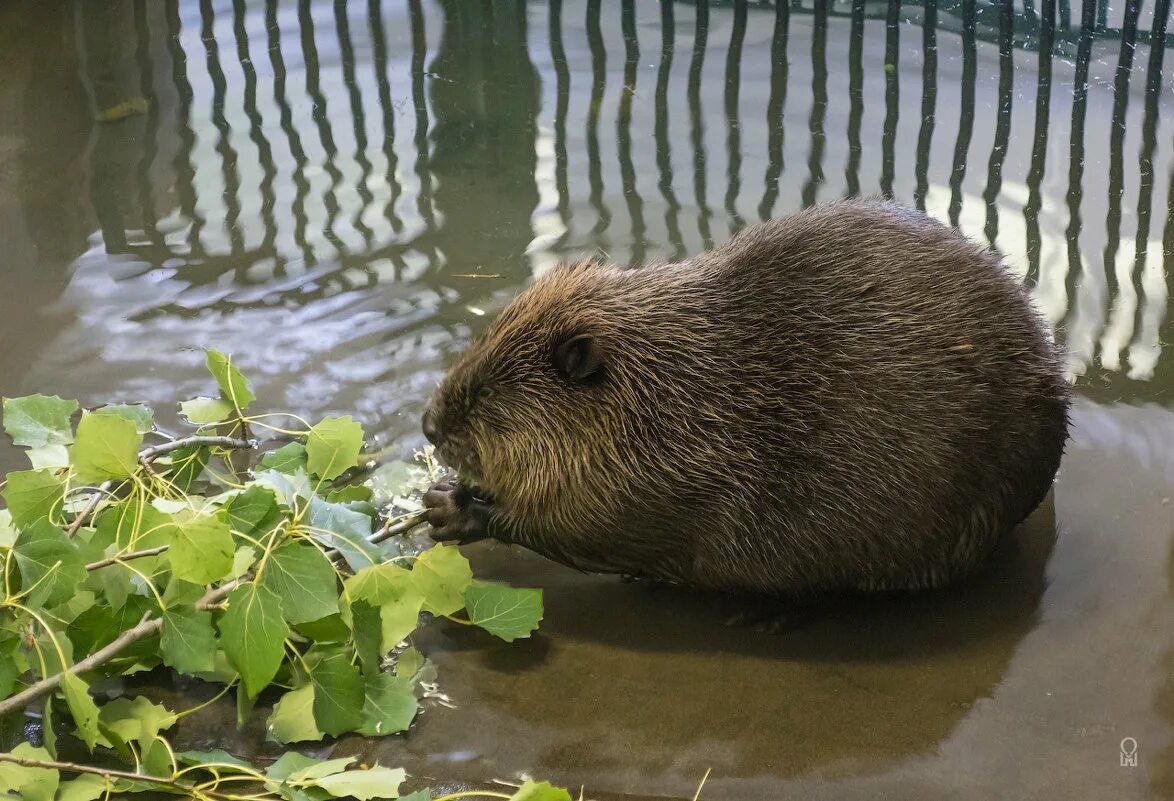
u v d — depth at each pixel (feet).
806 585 12.40
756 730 11.32
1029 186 19.20
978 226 18.29
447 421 12.80
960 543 12.22
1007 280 12.44
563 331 12.32
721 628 12.62
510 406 12.47
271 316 16.75
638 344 12.17
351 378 15.67
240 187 19.48
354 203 19.12
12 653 10.59
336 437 13.16
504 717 11.50
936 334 11.78
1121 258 17.58
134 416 13.66
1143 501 13.76
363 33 23.72
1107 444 14.49
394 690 11.38
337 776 10.21
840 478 11.79
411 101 21.70
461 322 16.53
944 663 12.01
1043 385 12.13
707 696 11.71
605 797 10.65
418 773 10.90
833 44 23.16
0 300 16.94
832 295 11.98
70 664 10.48
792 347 11.91
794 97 21.59
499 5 24.64
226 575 10.58
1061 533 13.47
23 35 23.45
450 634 12.59
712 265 12.72
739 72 22.36
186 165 19.99
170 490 12.66
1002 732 11.21
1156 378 15.40
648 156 20.12
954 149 20.13
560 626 12.67
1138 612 12.46
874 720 11.39
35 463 12.46
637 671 12.03
